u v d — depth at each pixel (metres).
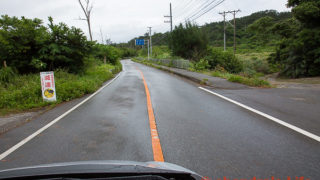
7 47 11.48
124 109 6.75
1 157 3.49
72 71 14.75
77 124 5.26
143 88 11.66
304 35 22.02
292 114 5.71
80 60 14.99
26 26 11.75
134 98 8.68
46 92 8.09
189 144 3.81
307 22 22.86
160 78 17.62
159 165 1.77
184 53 31.67
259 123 4.99
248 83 11.91
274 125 4.80
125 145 3.82
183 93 9.74
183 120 5.37
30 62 12.51
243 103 7.29
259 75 32.00
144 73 23.88
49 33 13.17
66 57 13.63
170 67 31.16
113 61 37.22
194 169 2.91
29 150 3.74
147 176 1.45
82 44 14.18
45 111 6.87
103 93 10.36
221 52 29.34
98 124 5.20
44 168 1.51
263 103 7.21
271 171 2.84
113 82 15.37
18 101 7.70
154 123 5.14
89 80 12.89
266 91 9.82
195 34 30.20
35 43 12.49
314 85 12.02
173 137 4.18
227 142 3.88
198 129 4.64
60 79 11.41
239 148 3.60
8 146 3.97
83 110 6.83
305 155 3.29
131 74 22.73
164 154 3.41
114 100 8.41
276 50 30.70
